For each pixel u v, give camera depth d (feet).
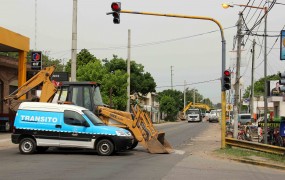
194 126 197.16
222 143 70.23
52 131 58.29
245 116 160.97
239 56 90.53
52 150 64.28
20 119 59.31
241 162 55.88
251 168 49.98
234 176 42.19
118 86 144.05
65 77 121.60
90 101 65.87
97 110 65.16
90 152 61.82
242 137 96.17
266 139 75.36
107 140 57.52
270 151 62.28
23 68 114.01
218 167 49.32
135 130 63.87
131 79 217.97
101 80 141.90
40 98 67.41
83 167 45.21
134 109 65.51
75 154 58.95
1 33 101.76
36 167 44.73
